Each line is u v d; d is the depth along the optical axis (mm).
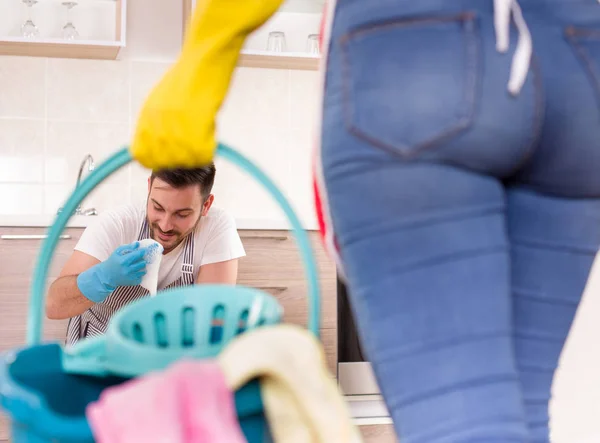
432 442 577
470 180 583
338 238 621
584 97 610
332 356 2623
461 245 580
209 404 569
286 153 3250
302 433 613
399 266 586
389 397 598
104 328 2145
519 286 679
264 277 2607
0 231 2457
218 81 682
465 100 567
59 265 2479
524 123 584
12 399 603
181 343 833
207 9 684
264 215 3207
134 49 3115
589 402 2457
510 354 590
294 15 3279
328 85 620
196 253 2221
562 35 622
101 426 552
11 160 3004
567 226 668
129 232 2172
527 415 694
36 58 3035
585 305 2471
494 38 581
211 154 682
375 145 578
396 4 597
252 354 606
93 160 3055
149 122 673
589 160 625
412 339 583
